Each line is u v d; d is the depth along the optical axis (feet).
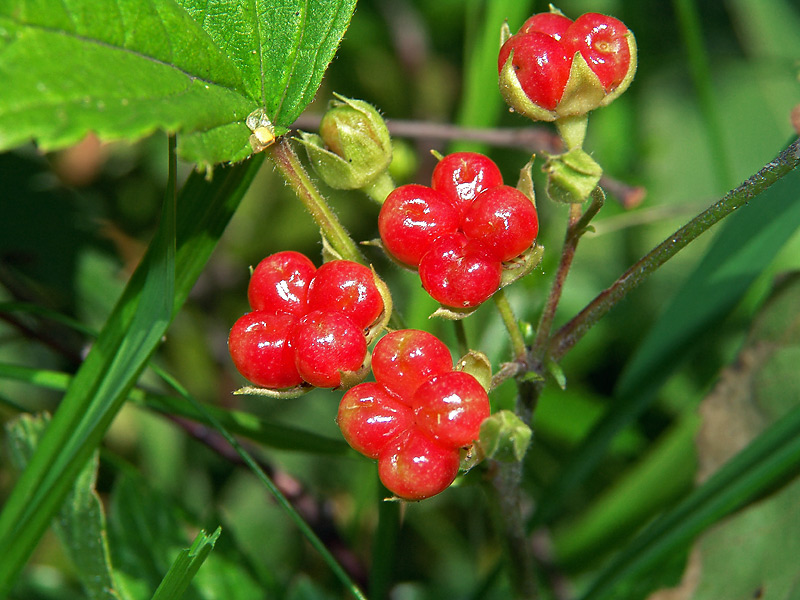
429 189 0.35
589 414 0.55
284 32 0.35
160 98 0.32
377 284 0.35
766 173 0.34
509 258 0.35
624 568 0.44
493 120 0.56
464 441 0.33
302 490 0.50
